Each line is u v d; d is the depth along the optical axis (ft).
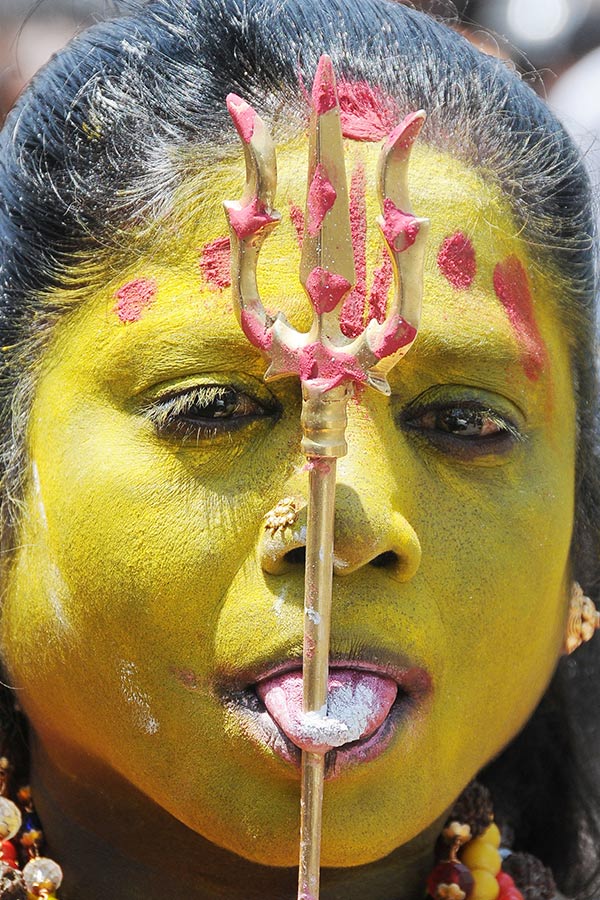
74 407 8.26
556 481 8.57
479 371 8.16
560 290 9.02
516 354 8.31
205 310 7.97
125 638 7.97
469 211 8.38
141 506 7.90
